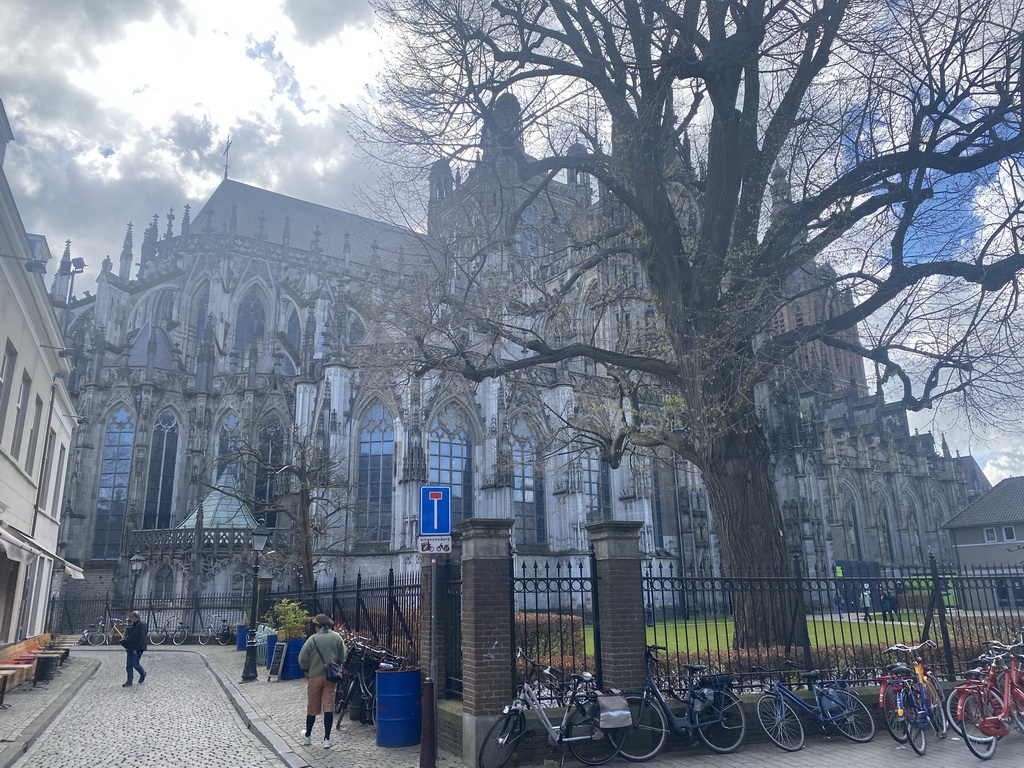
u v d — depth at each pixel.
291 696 19.73
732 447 20.14
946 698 13.77
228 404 58.03
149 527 54.44
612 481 56.34
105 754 12.98
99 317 64.94
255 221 81.88
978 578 17.41
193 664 30.88
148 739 14.42
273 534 48.28
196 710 18.30
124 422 56.00
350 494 46.94
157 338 63.69
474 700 11.62
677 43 20.25
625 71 21.91
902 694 12.71
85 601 50.06
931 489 89.50
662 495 59.75
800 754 12.45
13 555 18.64
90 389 54.94
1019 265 17.95
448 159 24.78
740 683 13.90
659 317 25.16
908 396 19.39
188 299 69.50
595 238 25.94
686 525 56.84
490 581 12.18
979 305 17.55
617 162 22.34
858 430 81.56
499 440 50.38
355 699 15.89
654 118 21.94
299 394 52.31
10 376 21.94
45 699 19.48
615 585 13.02
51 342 26.86
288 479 48.41
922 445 92.69
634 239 24.88
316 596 28.03
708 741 12.59
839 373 91.94
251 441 55.31
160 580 47.69
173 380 57.78
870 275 19.81
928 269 19.31
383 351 30.25
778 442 65.00
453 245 27.41
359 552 47.03
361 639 17.98
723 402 20.12
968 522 74.06
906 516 82.00
